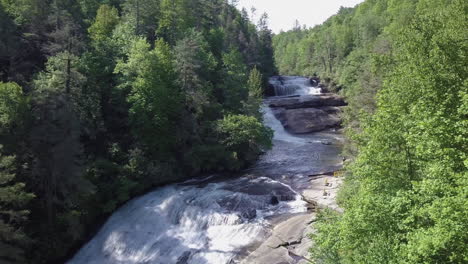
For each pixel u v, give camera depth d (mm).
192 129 45406
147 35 64750
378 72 33406
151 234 30969
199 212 31656
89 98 41719
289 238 26406
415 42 21797
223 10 105250
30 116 30281
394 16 91938
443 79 17562
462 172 11461
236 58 65688
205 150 43219
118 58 48312
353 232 14297
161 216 32906
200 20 79062
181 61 48344
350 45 113375
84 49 48438
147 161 40375
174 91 45312
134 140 43031
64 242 30609
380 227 13914
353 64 84250
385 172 15445
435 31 22172
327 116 72312
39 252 28938
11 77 40844
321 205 31781
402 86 18109
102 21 59375
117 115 45594
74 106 37062
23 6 52156
